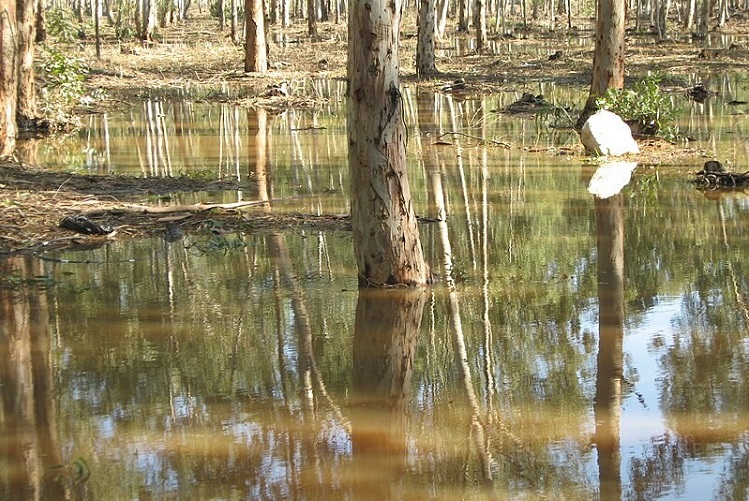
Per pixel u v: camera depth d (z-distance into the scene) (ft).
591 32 184.96
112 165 48.29
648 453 16.69
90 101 74.79
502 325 23.95
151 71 105.60
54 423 18.12
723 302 25.67
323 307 25.34
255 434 17.72
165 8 207.41
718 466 16.11
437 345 22.59
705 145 54.03
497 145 55.57
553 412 18.65
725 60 113.50
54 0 205.36
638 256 30.45
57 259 29.94
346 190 41.32
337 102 80.53
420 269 27.40
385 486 15.58
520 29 195.31
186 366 21.11
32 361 21.31
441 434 17.65
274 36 170.91
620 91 56.39
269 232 33.71
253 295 26.32
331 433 17.70
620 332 23.34
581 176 45.39
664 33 163.02
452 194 40.78
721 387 19.72
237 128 64.08
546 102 74.69
